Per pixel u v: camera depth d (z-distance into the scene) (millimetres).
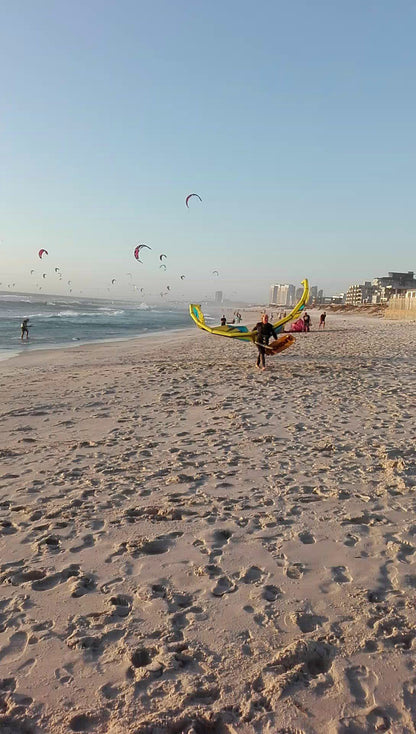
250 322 54062
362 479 5184
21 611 3035
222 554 3689
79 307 105312
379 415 8117
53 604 3104
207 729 2158
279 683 2357
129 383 12227
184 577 3387
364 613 2906
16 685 2428
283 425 7609
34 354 20688
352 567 3453
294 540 3879
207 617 2928
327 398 9688
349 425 7504
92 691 2375
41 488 5184
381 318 68000
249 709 2236
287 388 10953
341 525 4121
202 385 11617
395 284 194750
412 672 2426
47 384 12406
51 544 3918
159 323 58188
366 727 2129
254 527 4129
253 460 5910
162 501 4715
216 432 7270
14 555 3752
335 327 42125
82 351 22109
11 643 2742
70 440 7105
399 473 5309
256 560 3590
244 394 10305
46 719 2217
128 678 2453
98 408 9328
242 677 2430
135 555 3707
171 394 10484
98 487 5152
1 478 5523
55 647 2697
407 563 3484
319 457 5965
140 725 2133
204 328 14828
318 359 16562
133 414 8711
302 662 2512
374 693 2309
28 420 8484
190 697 2311
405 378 12094
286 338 14891
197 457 6090
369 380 11867
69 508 4609
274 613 2945
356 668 2463
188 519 4309
